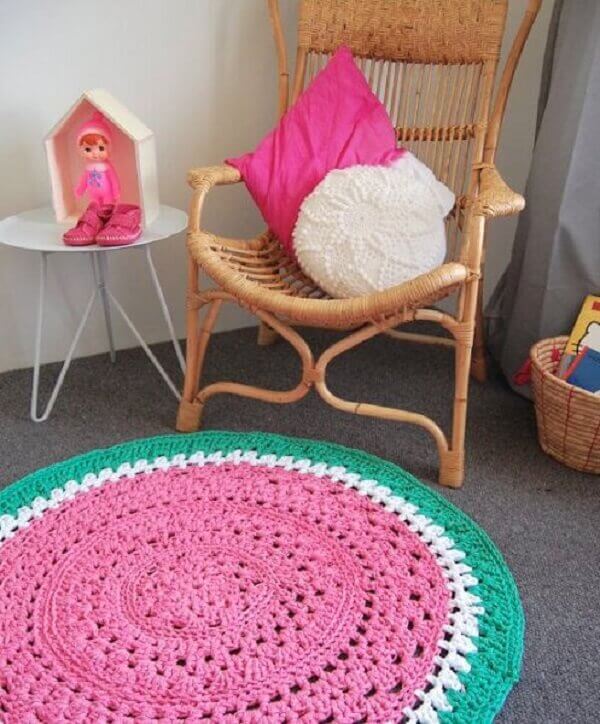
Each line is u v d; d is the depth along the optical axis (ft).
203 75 5.48
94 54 5.06
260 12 5.47
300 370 5.79
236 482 4.29
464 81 5.09
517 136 5.97
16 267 5.40
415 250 4.44
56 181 4.78
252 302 4.07
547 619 3.46
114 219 4.51
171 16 5.19
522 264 5.30
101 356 5.93
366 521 4.00
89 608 3.40
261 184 4.77
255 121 5.83
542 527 4.08
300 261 4.70
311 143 4.82
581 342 4.77
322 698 2.98
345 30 5.20
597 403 4.20
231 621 3.35
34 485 4.22
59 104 5.09
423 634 3.28
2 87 4.87
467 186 5.35
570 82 4.60
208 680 3.06
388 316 4.03
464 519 4.03
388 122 4.97
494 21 4.82
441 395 5.44
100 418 5.03
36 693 2.97
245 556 3.74
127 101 5.30
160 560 3.70
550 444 4.66
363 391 5.48
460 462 4.34
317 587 3.55
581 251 4.81
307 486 4.26
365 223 4.50
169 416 5.08
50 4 4.79
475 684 3.05
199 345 4.71
